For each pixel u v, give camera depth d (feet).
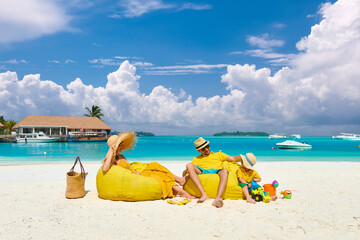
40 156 69.51
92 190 21.42
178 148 114.52
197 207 16.07
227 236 11.73
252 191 17.93
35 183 24.32
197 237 11.60
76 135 179.83
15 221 13.58
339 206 16.47
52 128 203.10
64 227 12.77
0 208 15.84
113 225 13.05
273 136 453.99
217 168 19.19
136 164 20.98
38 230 12.38
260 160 57.06
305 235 11.89
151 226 12.91
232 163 19.97
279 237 11.63
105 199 18.04
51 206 16.31
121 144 18.81
